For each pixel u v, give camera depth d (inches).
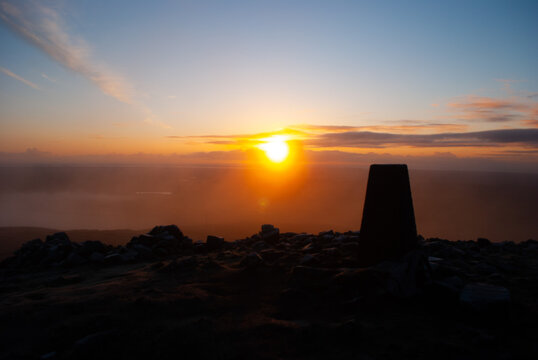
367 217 361.7
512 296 295.6
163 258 539.8
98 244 561.0
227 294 339.0
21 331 251.1
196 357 210.2
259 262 410.9
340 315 274.1
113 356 212.4
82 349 214.4
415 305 282.4
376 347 214.8
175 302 303.6
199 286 361.4
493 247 552.4
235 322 262.1
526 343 215.5
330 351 210.8
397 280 296.5
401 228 339.9
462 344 214.2
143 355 213.9
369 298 291.3
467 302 254.7
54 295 342.0
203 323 255.0
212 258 506.6
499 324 244.5
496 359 195.8
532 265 417.7
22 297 338.6
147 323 262.7
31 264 531.8
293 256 442.6
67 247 554.6
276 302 309.1
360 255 366.3
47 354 215.9
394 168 346.3
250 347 219.1
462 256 439.8
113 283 382.9
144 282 378.0
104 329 249.0
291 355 208.2
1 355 216.1
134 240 610.2
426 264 321.1
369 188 362.9
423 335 229.6
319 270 350.0
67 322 261.1
